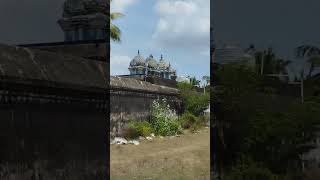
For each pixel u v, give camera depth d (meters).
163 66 54.50
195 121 30.55
